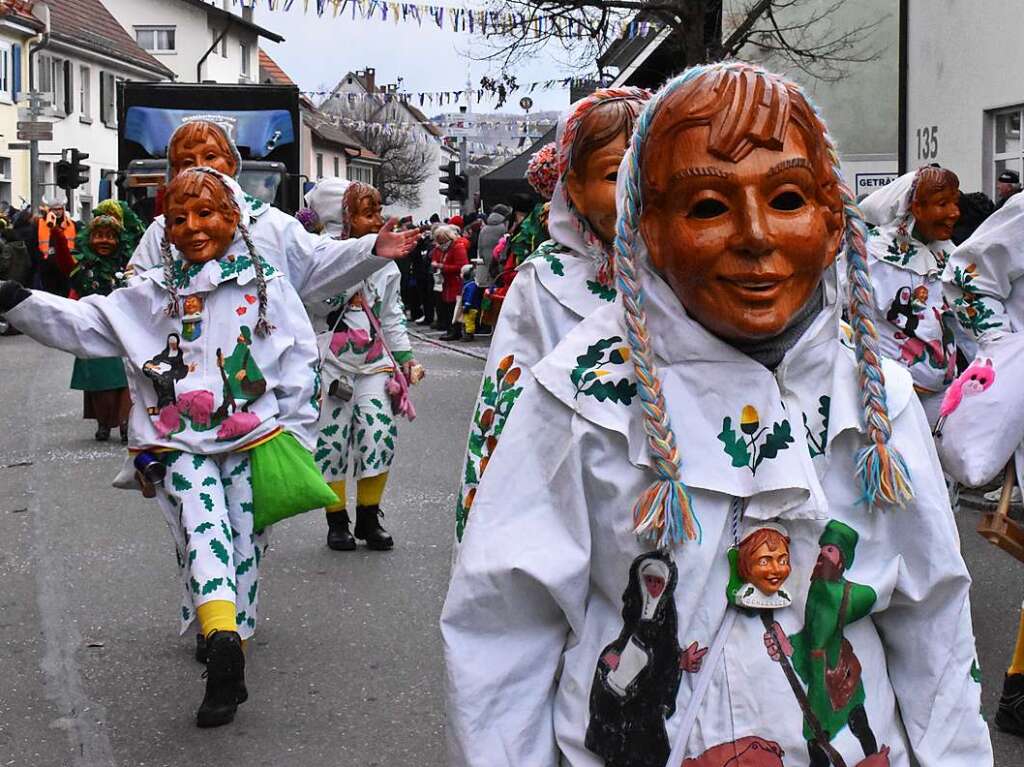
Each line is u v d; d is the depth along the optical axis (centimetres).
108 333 496
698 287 214
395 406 757
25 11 2148
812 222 212
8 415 1362
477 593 226
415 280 2673
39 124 3212
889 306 677
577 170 394
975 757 227
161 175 1897
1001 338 507
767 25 2108
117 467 1029
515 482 229
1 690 521
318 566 713
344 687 521
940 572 225
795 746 215
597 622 227
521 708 227
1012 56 1348
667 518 214
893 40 2066
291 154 1972
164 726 482
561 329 384
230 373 491
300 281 538
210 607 471
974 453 486
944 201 670
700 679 218
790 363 221
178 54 6391
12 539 782
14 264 2292
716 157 209
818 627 219
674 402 221
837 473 225
